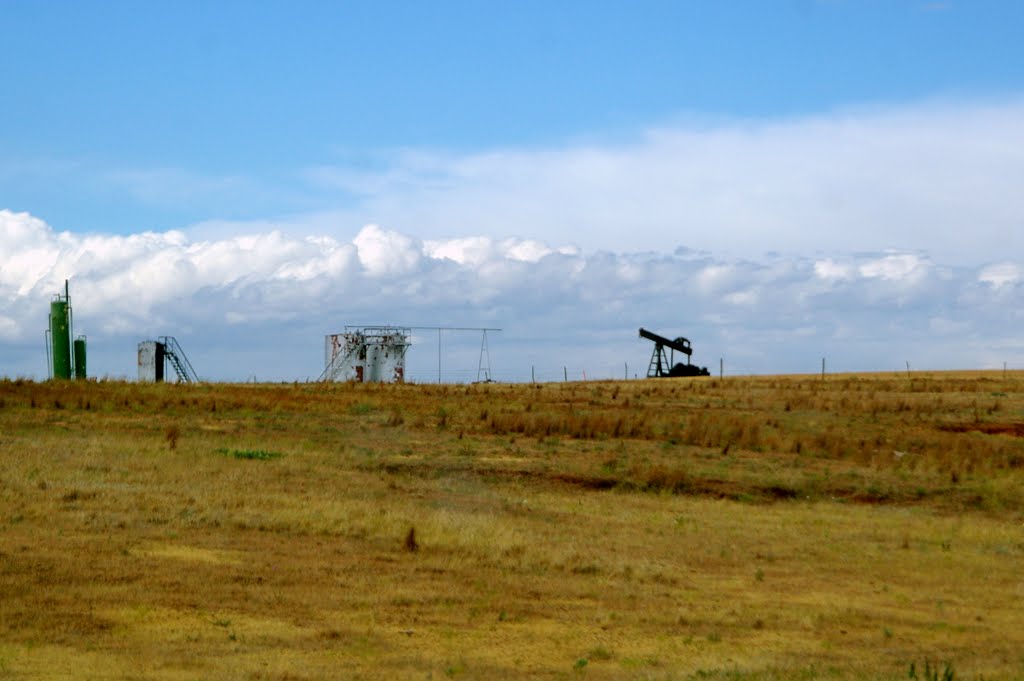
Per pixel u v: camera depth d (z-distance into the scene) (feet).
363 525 83.56
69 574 64.28
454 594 67.87
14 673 47.39
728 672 53.72
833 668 55.47
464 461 120.88
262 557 73.05
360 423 144.46
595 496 110.83
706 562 83.66
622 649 58.85
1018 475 129.08
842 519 105.50
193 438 125.29
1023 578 82.53
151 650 52.39
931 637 64.69
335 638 57.16
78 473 94.58
